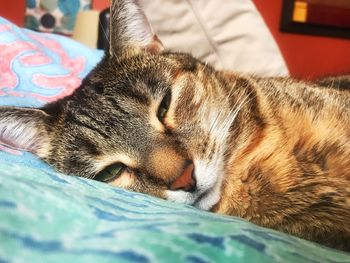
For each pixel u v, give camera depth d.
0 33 0.24
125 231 0.07
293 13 0.51
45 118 0.18
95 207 0.08
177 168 0.15
